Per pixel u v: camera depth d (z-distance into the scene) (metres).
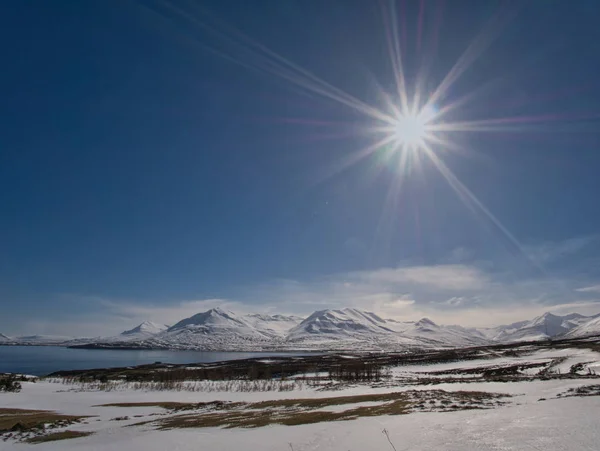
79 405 62.41
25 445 33.31
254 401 55.94
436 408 32.75
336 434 25.05
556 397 34.25
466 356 152.25
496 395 39.38
